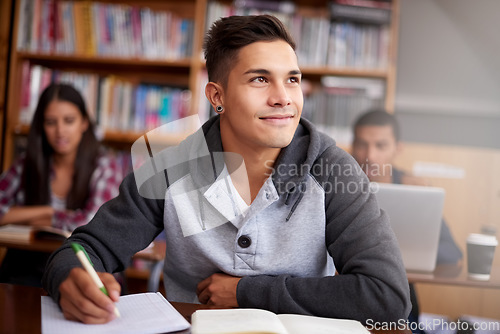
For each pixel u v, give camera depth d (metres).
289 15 2.76
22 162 2.36
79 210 2.22
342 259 0.96
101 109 2.85
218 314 0.81
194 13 3.13
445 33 2.96
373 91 2.77
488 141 2.94
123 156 2.84
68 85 2.37
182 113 2.86
